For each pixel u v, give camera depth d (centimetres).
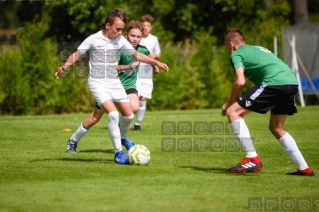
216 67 4903
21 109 4262
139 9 6319
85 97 4431
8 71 4231
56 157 1970
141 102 2875
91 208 1285
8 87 4222
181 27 6138
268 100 1642
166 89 4688
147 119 3528
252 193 1448
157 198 1383
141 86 2852
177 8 6178
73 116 3875
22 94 4231
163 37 5434
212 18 6200
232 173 1705
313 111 4209
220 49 5056
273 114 1692
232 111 1677
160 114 4006
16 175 1625
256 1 6225
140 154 1823
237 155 2086
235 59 1648
